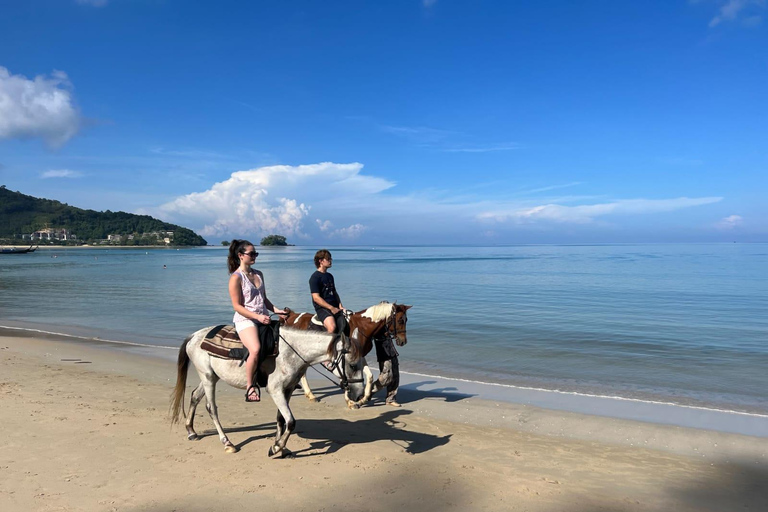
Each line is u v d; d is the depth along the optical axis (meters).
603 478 6.02
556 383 10.99
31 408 8.03
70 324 19.58
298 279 47.66
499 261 92.38
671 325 19.03
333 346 5.93
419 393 10.10
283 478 5.67
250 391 5.90
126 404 8.59
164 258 127.00
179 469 5.83
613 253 145.88
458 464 6.28
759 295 29.66
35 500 4.95
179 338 16.50
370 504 5.11
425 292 32.41
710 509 5.31
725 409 9.06
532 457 6.65
